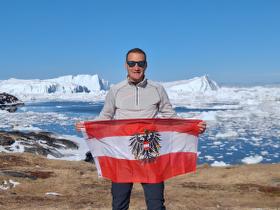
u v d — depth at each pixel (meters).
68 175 20.42
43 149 38.72
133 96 5.39
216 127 86.50
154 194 5.36
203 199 16.09
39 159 25.52
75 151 41.44
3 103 152.50
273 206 14.95
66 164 24.86
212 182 20.52
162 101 5.48
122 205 5.48
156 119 5.45
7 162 23.67
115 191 5.48
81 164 25.48
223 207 13.80
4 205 13.12
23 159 24.75
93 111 150.75
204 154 53.16
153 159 5.46
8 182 17.84
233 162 47.53
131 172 5.44
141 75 5.34
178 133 5.59
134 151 5.46
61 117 114.75
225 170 22.75
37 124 91.81
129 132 5.46
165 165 5.50
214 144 61.78
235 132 75.94
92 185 18.52
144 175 5.41
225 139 67.56
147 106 5.40
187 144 5.63
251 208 13.11
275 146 59.66
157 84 5.48
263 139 67.38
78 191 17.06
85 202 14.48
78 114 131.50
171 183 20.12
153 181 5.39
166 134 5.55
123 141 5.49
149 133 5.47
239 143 62.84
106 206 13.66
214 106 179.75
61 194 16.44
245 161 47.88
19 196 15.36
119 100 5.42
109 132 5.50
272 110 136.25
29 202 14.05
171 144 5.56
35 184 18.00
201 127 5.62
